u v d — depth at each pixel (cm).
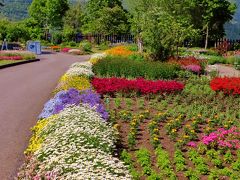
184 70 2267
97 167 626
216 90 1678
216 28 6125
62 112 1005
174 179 767
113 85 1603
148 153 898
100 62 2266
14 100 1516
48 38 7856
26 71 2586
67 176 581
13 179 754
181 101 1540
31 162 684
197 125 1155
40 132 877
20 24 6888
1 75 2291
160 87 1598
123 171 641
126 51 3512
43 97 1598
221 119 1255
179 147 961
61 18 8606
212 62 3172
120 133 1070
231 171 820
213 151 920
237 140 1015
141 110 1367
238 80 1720
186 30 2684
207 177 806
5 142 980
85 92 1402
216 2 5694
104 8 6788
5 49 5109
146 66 2127
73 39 7325
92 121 922
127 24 6712
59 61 3634
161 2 4100
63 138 756
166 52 2594
